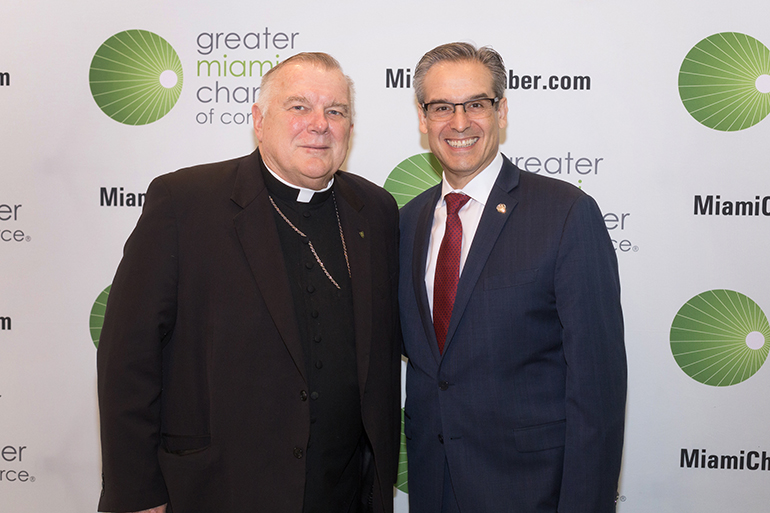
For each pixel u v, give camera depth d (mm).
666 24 2104
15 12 2199
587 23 2125
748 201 2121
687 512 2197
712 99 2109
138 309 1390
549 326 1529
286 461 1404
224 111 2211
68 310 2244
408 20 2164
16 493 2291
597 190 2158
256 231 1459
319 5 2174
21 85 2213
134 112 2215
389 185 2213
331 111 1503
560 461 1494
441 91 1596
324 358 1492
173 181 1510
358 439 1605
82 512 2277
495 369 1510
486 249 1546
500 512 1494
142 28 2197
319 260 1556
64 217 2230
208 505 1414
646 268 2162
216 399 1404
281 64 1531
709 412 2174
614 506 1468
